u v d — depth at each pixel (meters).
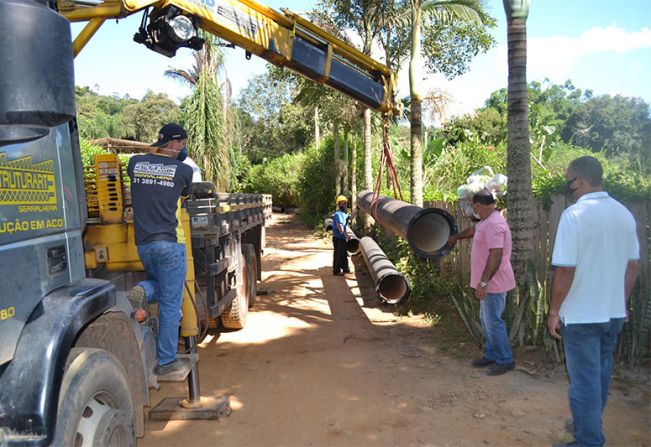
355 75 7.50
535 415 4.50
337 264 11.56
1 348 2.30
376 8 14.44
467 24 15.07
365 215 15.72
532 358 5.73
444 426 4.36
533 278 5.91
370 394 5.07
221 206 6.08
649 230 5.40
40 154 2.69
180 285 4.08
